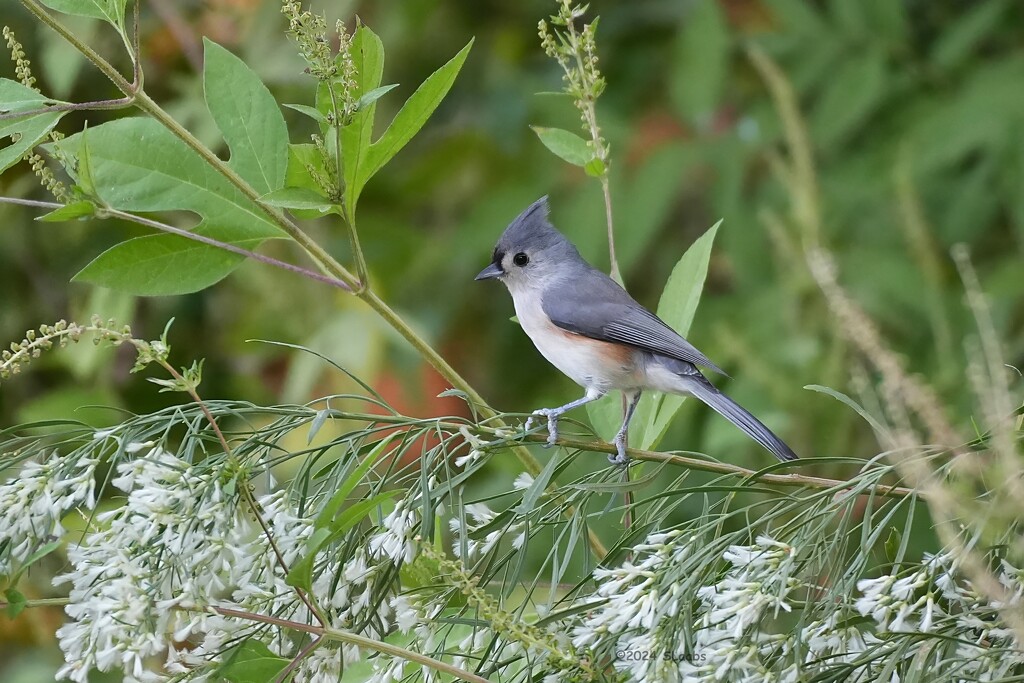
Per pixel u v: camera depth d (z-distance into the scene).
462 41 11.77
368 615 4.81
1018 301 9.31
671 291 6.83
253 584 4.66
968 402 8.04
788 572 4.23
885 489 4.89
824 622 4.31
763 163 10.70
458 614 4.90
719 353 9.33
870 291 9.05
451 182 11.59
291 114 10.52
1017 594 4.24
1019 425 4.77
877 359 4.79
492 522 4.91
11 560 4.95
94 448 5.00
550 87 11.30
